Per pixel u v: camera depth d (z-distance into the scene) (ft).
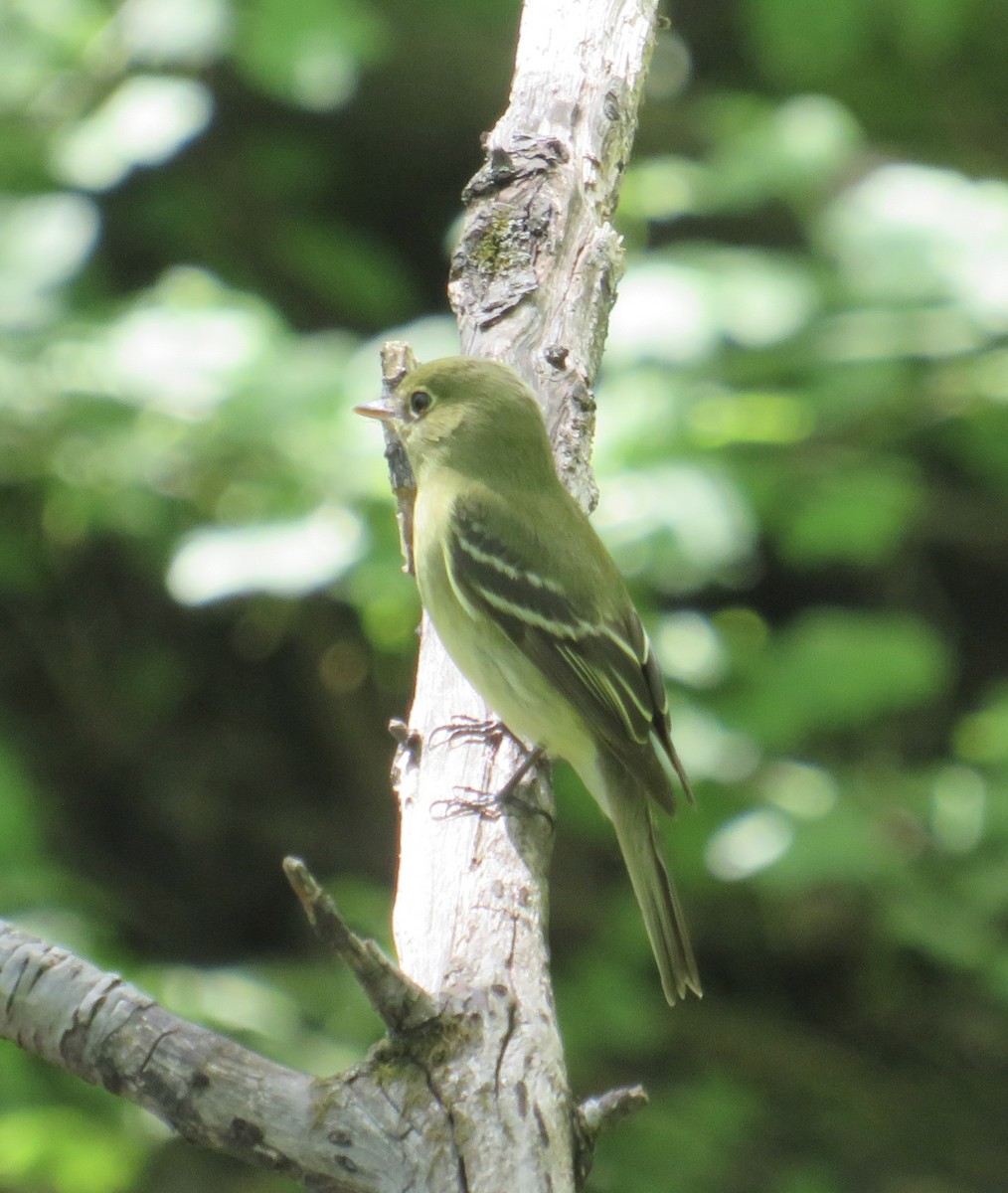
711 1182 40.01
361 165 48.73
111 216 43.83
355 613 45.21
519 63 25.53
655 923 21.72
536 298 23.90
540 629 22.27
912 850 38.27
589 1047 38.78
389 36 44.91
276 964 39.22
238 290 43.60
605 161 24.54
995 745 38.63
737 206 39.58
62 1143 32.63
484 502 22.86
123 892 44.42
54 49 38.60
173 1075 14.47
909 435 41.32
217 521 36.09
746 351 37.35
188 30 37.37
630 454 34.22
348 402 34.24
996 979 36.19
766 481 36.86
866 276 38.09
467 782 19.75
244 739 46.32
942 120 49.01
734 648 38.45
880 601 48.91
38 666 45.57
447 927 17.16
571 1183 14.02
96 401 34.86
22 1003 14.90
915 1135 43.42
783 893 38.55
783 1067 44.27
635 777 22.03
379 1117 14.14
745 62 49.96
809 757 40.24
